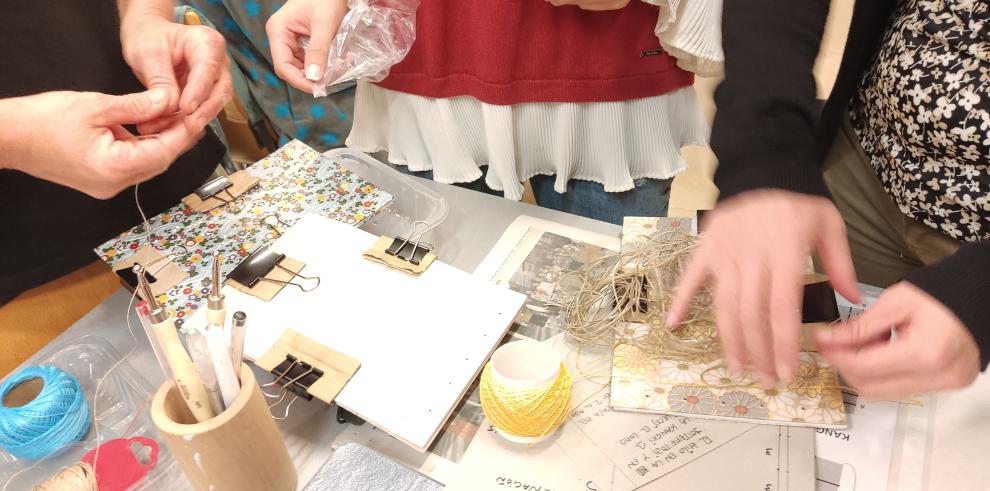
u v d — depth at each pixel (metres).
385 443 0.66
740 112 0.59
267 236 0.84
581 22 0.85
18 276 0.88
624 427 0.63
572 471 0.60
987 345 0.48
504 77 0.90
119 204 0.93
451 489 0.60
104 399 0.72
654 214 1.11
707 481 0.58
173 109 0.77
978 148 0.67
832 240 0.53
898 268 0.92
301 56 0.92
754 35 0.63
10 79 0.79
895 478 0.58
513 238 0.86
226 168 1.17
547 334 0.74
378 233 0.90
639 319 0.72
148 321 0.49
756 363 0.52
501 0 0.83
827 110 0.88
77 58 0.84
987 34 0.63
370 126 1.12
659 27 0.81
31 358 0.77
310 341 0.69
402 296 0.74
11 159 0.70
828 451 0.60
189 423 0.55
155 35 0.82
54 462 0.67
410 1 0.88
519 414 0.58
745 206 0.54
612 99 0.92
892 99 0.76
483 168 1.13
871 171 0.89
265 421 0.55
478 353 0.68
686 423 0.63
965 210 0.74
